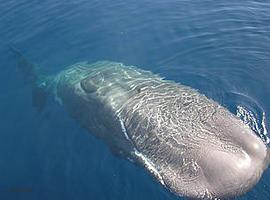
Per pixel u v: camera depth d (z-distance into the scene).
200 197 7.74
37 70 13.28
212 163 7.72
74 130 10.70
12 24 15.47
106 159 9.72
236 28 14.30
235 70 12.47
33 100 12.10
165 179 8.23
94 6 16.05
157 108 8.92
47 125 11.08
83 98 10.55
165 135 8.41
